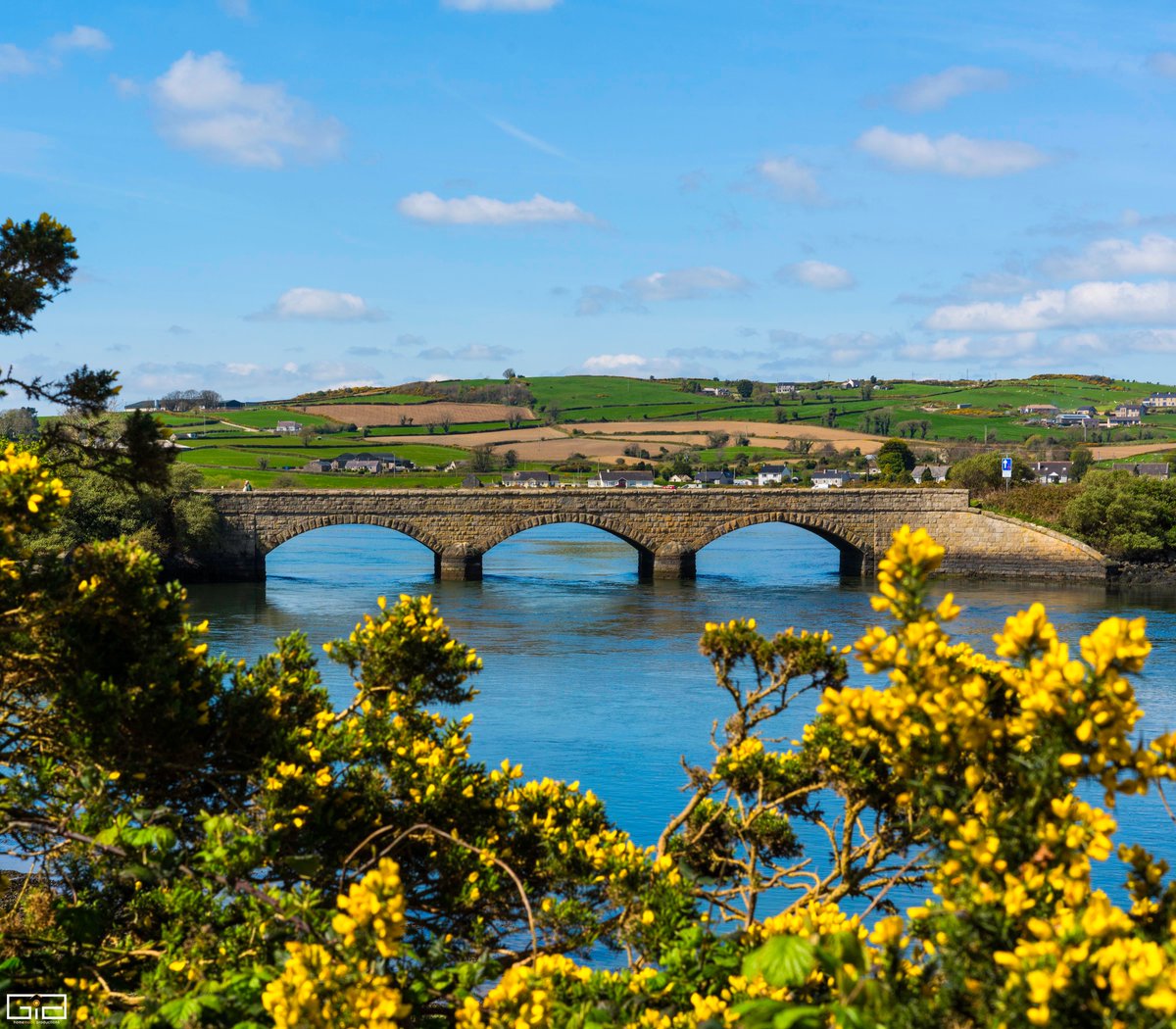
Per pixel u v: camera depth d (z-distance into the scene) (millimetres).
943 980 5824
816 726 10812
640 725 41750
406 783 11680
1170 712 43250
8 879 14875
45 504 10938
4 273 16703
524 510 95438
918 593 6016
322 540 145375
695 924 8914
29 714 11617
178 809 12172
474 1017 6562
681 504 97875
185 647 12039
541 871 11344
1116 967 4770
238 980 7672
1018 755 6070
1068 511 102812
